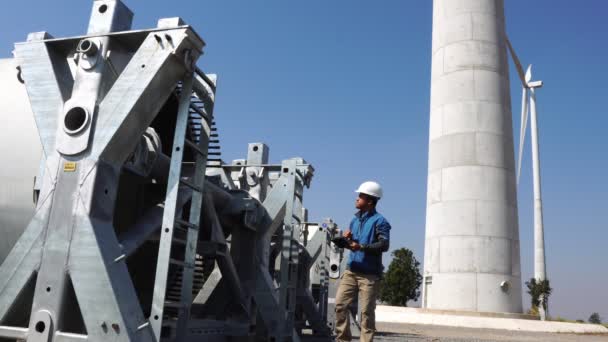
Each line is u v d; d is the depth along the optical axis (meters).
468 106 33.28
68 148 3.86
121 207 4.75
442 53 35.38
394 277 38.97
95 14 4.25
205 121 4.62
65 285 3.66
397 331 17.48
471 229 31.39
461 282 30.84
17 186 4.60
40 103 4.11
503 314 29.38
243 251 6.81
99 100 3.99
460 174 32.41
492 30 34.78
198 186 4.45
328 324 10.95
